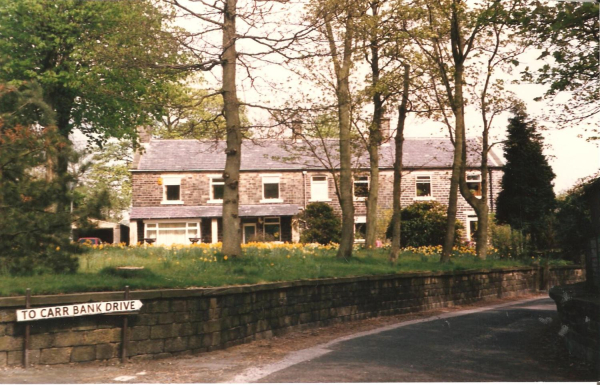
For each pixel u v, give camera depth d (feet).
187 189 144.15
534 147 96.27
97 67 77.61
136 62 52.80
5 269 35.91
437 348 37.86
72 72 83.97
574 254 55.06
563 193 93.91
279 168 145.07
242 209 143.54
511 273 81.61
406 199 144.87
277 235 140.15
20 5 85.10
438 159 146.51
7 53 82.33
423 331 45.68
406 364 32.53
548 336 42.73
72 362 31.58
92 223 38.09
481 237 86.89
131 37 52.65
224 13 53.31
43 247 36.91
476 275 72.02
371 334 44.16
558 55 40.22
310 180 145.18
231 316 38.78
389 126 85.15
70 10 86.43
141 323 33.78
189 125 56.29
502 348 37.93
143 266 46.32
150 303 34.17
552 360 34.09
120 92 79.61
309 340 41.83
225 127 55.88
